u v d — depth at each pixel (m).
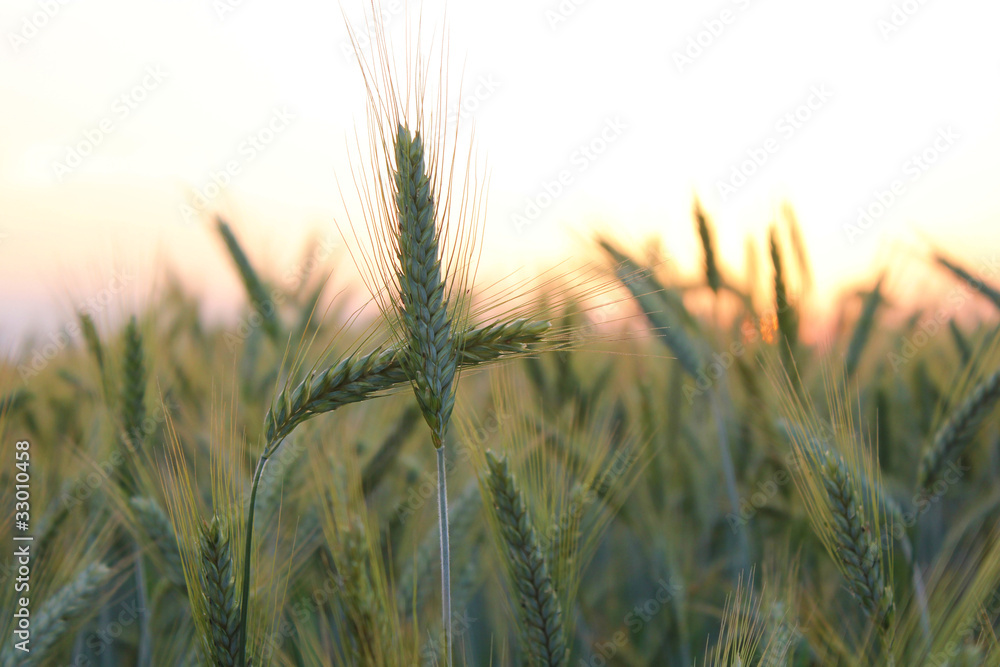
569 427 0.79
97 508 0.77
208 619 0.65
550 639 0.68
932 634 0.70
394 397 0.83
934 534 0.83
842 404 0.73
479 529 0.77
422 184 0.66
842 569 0.70
